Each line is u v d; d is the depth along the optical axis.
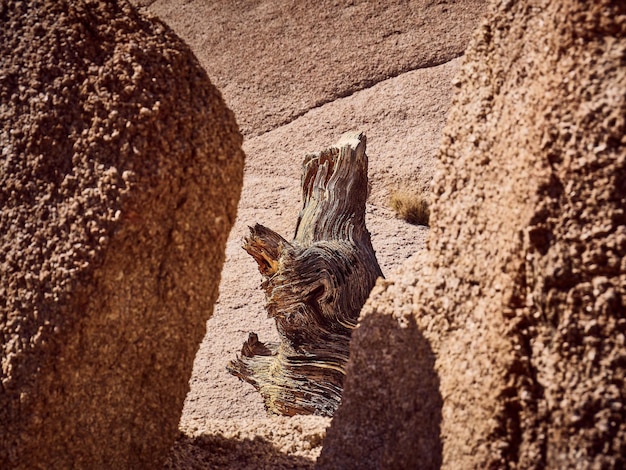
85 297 0.80
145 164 0.81
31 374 0.80
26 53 0.84
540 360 0.66
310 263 1.88
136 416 0.87
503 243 0.70
